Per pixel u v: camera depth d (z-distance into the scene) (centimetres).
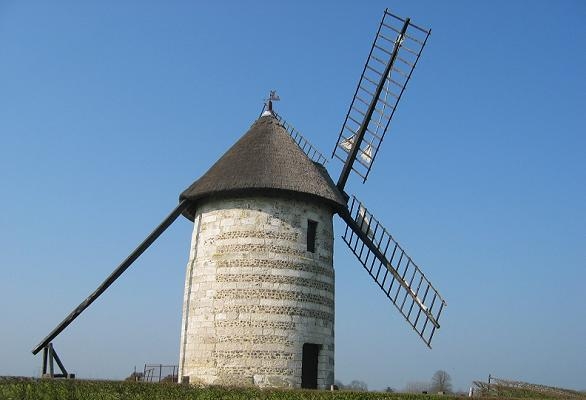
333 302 2948
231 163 2947
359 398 2300
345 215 3153
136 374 2841
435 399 2375
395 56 3388
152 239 2911
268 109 3366
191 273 2903
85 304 2806
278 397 2250
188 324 2839
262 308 2714
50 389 2206
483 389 3356
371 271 3189
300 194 2867
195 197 2939
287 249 2803
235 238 2812
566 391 3384
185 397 2222
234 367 2662
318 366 2802
